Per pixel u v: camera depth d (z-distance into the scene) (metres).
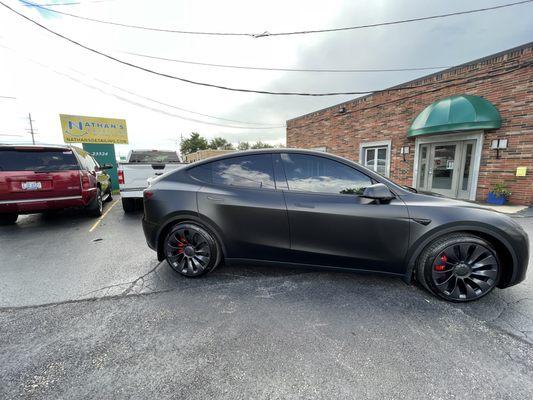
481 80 7.30
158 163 6.24
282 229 2.58
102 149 12.72
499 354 1.73
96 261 3.43
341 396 1.43
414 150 9.13
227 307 2.31
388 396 1.43
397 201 2.41
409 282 2.46
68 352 1.78
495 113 6.89
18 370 1.62
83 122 12.25
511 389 1.46
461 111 7.19
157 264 3.32
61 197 4.84
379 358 1.70
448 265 2.34
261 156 2.74
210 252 2.79
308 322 2.09
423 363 1.66
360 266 2.53
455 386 1.49
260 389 1.48
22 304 2.39
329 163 2.59
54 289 2.67
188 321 2.12
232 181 2.76
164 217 2.81
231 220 2.67
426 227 2.33
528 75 6.45
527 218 5.41
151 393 1.46
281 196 2.58
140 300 2.45
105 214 6.50
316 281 2.77
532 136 6.54
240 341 1.88
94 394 1.46
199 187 2.78
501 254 2.36
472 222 2.26
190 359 1.72
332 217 2.46
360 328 2.01
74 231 4.91
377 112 10.22
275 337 1.92
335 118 12.02
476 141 7.49
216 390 1.48
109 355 1.75
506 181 7.04
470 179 7.77
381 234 2.40
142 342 1.88
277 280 2.81
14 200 4.50
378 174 2.53
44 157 4.84
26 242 4.25
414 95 8.98
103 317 2.19
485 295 2.33
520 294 2.47
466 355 1.72
